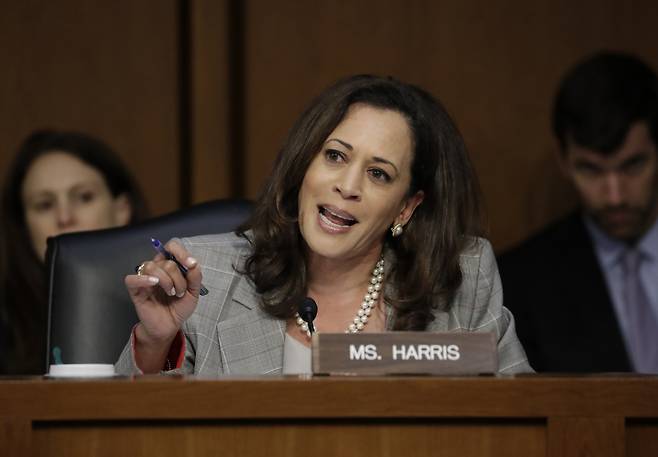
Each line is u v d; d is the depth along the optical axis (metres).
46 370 9.04
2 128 15.80
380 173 8.88
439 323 9.29
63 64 15.90
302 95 16.08
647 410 6.30
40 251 13.66
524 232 15.95
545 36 16.11
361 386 6.15
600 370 13.50
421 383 6.19
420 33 16.12
